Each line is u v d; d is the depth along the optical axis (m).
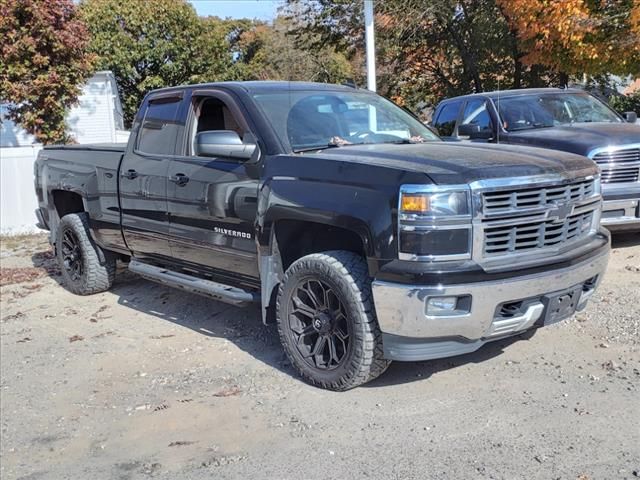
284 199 4.39
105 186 6.43
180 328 5.96
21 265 9.27
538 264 3.88
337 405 4.16
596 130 7.69
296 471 3.44
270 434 3.86
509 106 8.83
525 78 18.86
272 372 4.78
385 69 21.97
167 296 7.04
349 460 3.50
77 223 7.05
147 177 5.80
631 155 7.17
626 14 12.08
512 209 3.88
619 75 14.41
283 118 4.92
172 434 3.97
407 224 3.75
